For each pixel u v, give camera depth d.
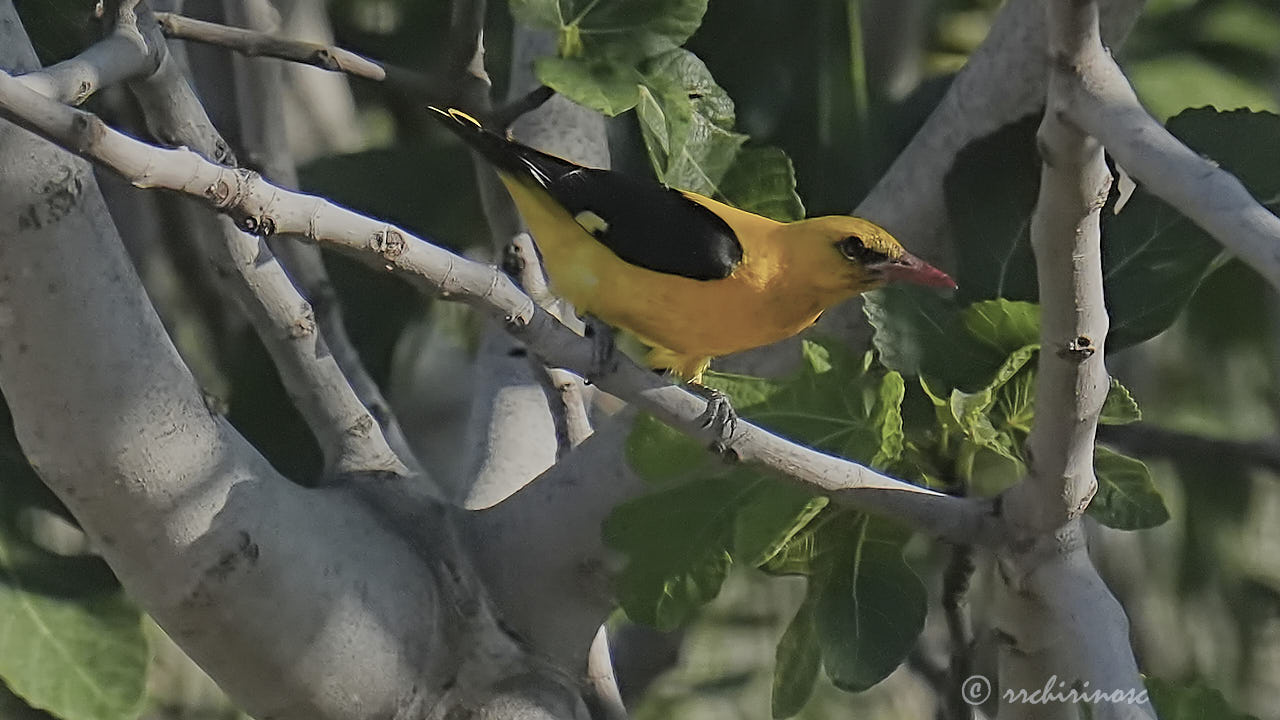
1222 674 15.27
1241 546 15.28
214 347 13.41
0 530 10.64
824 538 9.64
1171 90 15.03
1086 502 8.80
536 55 12.42
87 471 8.93
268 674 9.71
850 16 12.96
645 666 14.97
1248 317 14.83
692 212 10.22
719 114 10.73
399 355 15.22
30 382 8.69
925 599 9.58
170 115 9.90
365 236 7.81
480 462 12.19
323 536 9.84
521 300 8.33
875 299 10.10
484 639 10.45
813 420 9.28
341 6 15.03
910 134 14.20
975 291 10.61
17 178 8.28
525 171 10.30
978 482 10.02
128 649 10.62
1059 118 6.93
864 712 16.17
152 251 13.45
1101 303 7.90
